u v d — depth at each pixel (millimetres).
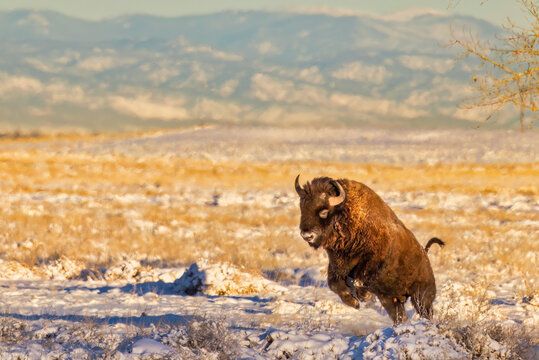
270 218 107562
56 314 35781
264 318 34938
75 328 28312
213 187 162625
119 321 33844
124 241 77125
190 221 102875
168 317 35344
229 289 48531
